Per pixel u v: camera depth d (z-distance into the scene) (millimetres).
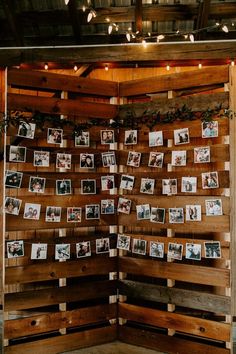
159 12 4398
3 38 4844
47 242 3920
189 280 3820
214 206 3717
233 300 4094
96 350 3961
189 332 3785
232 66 4109
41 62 4289
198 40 4605
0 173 4418
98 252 4137
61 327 3941
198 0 4340
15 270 3750
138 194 4148
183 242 3871
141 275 4457
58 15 4484
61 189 3992
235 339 4078
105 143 4180
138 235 4121
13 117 3828
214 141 3939
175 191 3924
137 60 4238
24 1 4434
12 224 3771
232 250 3977
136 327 4309
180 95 4176
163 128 4047
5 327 3699
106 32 4797
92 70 4621
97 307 4125
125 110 4223
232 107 3906
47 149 4070
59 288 3945
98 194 4164
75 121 4125
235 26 4582
